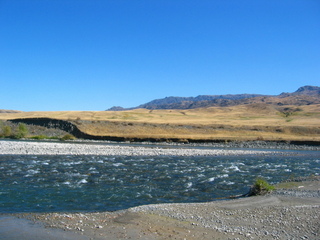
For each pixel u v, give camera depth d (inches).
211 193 959.0
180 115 7362.2
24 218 653.3
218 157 2058.3
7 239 527.5
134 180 1141.7
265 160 1920.5
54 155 1946.4
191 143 3437.5
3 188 953.5
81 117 5585.6
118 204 807.1
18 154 1946.4
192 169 1443.2
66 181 1089.4
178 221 624.1
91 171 1328.7
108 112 7111.2
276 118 6678.2
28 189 948.0
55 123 4286.4
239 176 1268.5
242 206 742.5
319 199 802.2
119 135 3722.9
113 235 543.5
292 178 1210.0
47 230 572.4
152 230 569.0
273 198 817.5
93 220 634.8
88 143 3233.3
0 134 3799.2
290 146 3240.7
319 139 3430.1
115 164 1572.3
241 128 4463.6
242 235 538.6
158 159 1854.1
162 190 984.3
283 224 594.6
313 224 586.2
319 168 1555.1
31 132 4050.2
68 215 673.6
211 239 521.3
